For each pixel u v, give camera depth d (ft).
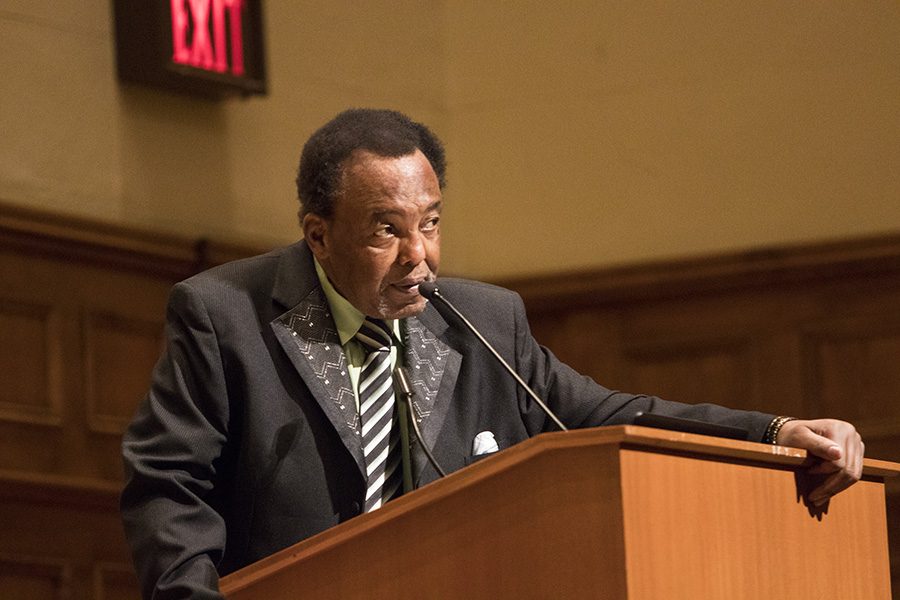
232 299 23.91
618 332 60.54
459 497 19.15
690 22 60.85
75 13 52.11
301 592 20.35
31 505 48.47
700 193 60.08
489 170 63.31
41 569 48.34
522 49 63.41
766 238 58.85
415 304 23.53
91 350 50.67
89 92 52.16
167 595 20.54
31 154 50.39
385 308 23.45
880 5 58.08
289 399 23.35
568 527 18.15
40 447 48.85
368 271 23.21
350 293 23.67
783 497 20.16
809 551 20.43
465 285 25.86
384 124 23.93
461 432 24.17
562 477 18.26
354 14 61.31
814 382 57.16
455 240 63.26
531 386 25.26
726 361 58.70
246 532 22.93
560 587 18.12
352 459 23.04
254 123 57.16
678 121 60.70
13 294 48.91
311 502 22.86
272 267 24.77
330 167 23.54
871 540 21.84
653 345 59.93
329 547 20.11
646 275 59.88
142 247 52.08
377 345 24.23
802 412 57.16
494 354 22.82
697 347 59.21
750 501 19.53
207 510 22.12
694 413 23.71
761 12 59.77
